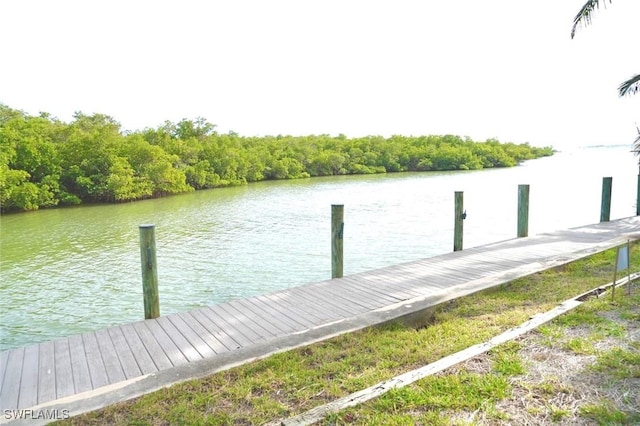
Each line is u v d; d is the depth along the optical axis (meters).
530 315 3.62
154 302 3.96
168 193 29.30
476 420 2.15
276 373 2.81
